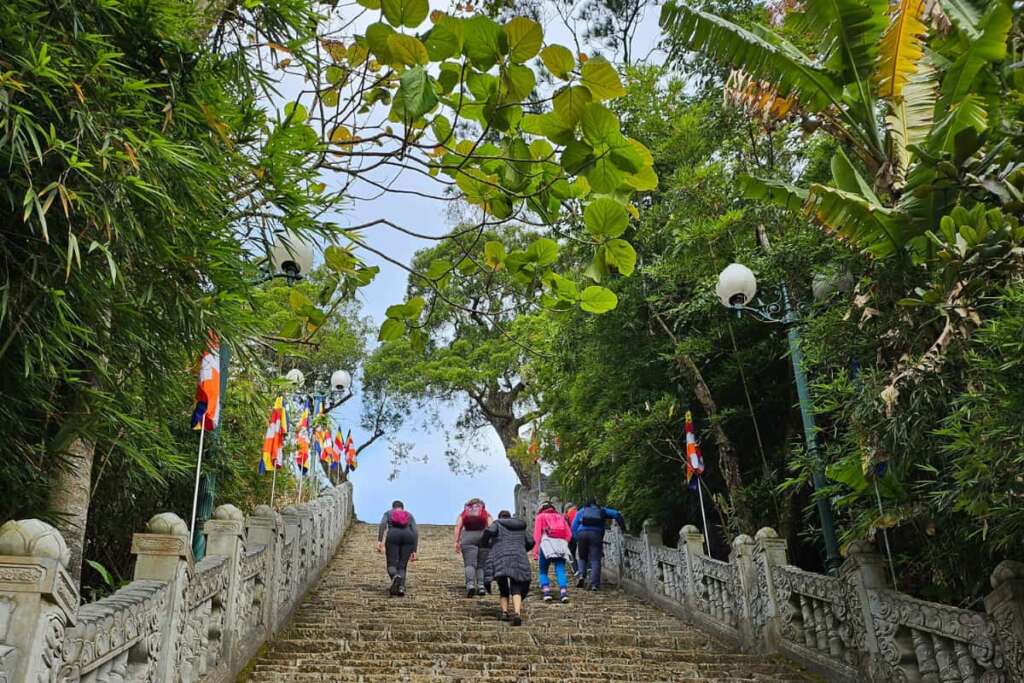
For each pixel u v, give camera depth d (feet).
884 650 19.57
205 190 12.07
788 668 23.94
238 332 13.41
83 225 10.93
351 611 31.73
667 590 35.60
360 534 66.85
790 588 24.73
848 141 20.17
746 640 26.96
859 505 21.94
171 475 23.56
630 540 41.47
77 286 11.26
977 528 16.97
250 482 38.99
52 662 9.36
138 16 11.77
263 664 22.18
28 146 10.43
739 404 38.06
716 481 40.01
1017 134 16.11
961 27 17.94
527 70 11.75
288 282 16.69
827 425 31.35
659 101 38.93
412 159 13.42
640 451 38.60
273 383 20.24
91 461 14.67
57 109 10.16
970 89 17.51
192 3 13.28
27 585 9.09
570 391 44.14
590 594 40.34
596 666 23.62
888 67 18.95
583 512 42.65
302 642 24.32
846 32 19.02
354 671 21.74
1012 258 13.87
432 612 32.30
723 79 34.81
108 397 12.41
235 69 13.50
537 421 59.88
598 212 13.25
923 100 19.62
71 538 13.84
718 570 29.96
